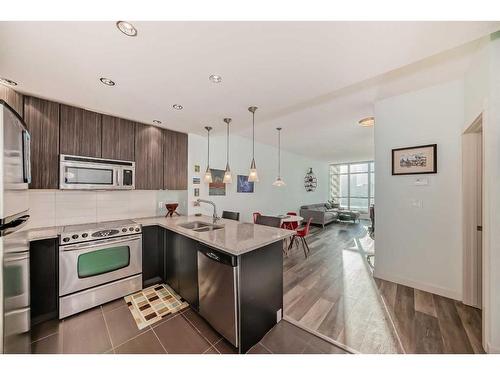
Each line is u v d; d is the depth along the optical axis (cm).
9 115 127
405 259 260
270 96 211
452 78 221
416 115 249
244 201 501
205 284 185
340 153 693
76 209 251
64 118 222
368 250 421
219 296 169
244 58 149
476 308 209
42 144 207
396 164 264
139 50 139
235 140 473
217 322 171
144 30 120
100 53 141
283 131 421
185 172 345
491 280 147
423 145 244
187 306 218
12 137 131
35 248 183
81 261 205
